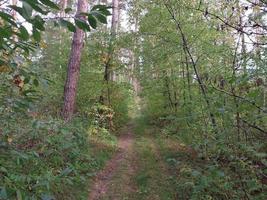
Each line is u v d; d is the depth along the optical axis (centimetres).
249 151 401
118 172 857
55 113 1093
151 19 1213
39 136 604
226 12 515
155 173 816
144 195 703
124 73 1564
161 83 1428
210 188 520
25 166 528
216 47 821
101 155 973
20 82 239
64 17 159
